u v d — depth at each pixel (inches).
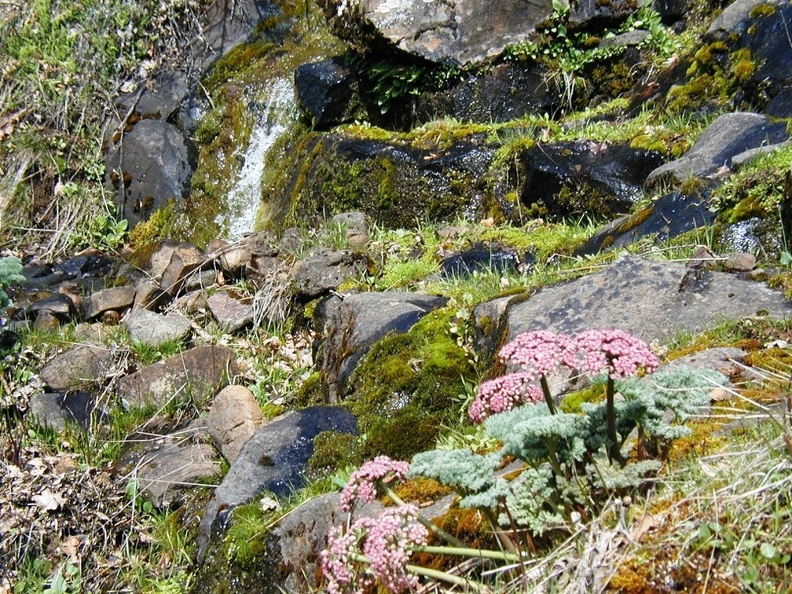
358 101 348.2
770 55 271.0
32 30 403.5
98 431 246.5
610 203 267.0
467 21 335.3
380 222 306.3
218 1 404.2
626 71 324.5
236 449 218.2
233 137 371.6
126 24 401.4
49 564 210.1
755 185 199.9
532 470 111.0
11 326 281.0
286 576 155.9
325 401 221.8
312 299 271.1
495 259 258.5
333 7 348.5
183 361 255.6
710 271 175.0
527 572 106.5
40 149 375.2
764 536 100.1
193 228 359.3
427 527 123.0
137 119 383.9
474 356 192.1
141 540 213.0
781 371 135.0
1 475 228.8
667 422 127.0
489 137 302.8
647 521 105.9
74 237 355.6
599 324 167.8
